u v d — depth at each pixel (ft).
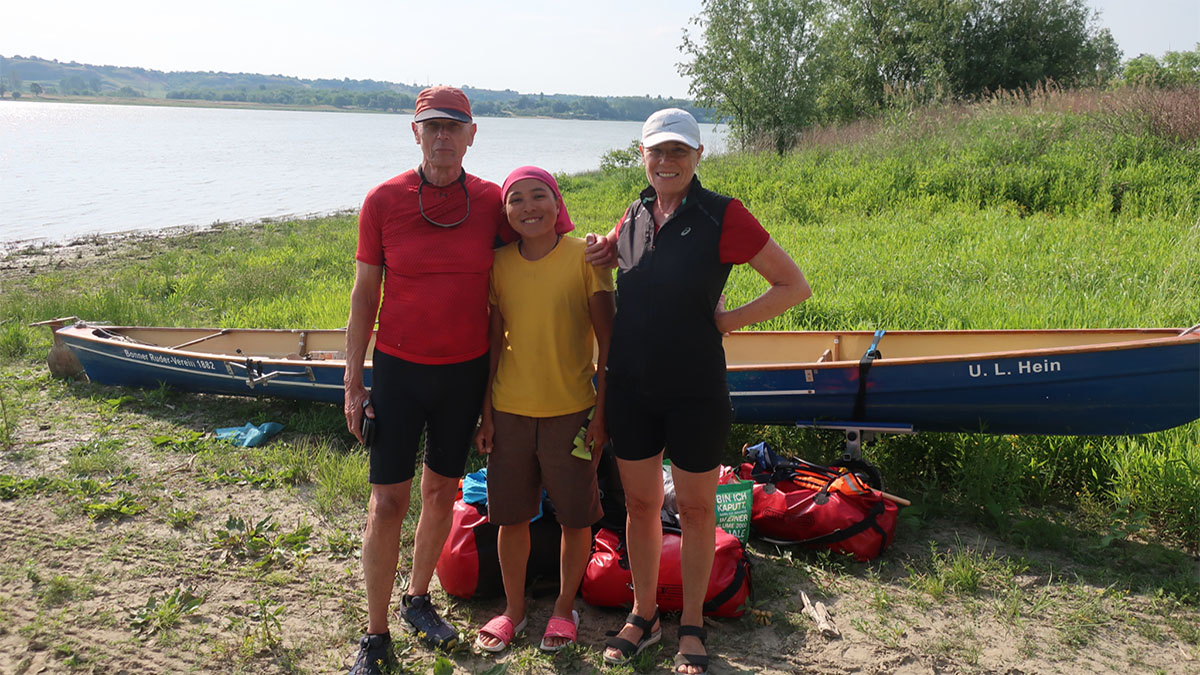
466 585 12.34
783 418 16.24
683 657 10.62
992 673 10.69
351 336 10.71
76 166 118.11
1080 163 41.19
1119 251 28.45
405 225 10.33
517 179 10.11
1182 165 39.60
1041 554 13.58
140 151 154.61
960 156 45.60
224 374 20.59
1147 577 12.74
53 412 21.11
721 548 12.02
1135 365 13.34
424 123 10.18
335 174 114.93
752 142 73.36
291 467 17.02
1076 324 20.61
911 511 14.75
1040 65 86.63
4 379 23.65
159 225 62.28
